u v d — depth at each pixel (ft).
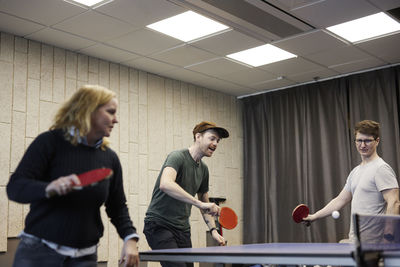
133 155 20.45
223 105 25.16
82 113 6.64
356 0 15.15
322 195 22.58
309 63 20.93
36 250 6.40
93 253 6.92
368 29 17.46
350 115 22.09
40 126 17.57
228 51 19.43
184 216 11.37
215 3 15.24
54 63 18.33
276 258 7.03
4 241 16.21
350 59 20.47
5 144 16.58
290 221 23.40
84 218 6.66
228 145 24.98
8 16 15.79
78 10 15.49
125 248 7.39
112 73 20.26
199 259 7.91
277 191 24.04
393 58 20.40
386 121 20.98
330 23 16.87
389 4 15.40
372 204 11.26
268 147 24.81
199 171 11.84
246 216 24.81
